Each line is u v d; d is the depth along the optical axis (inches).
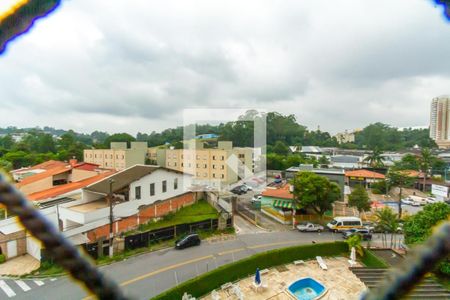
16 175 1348.4
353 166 2269.9
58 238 54.2
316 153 3297.2
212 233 933.8
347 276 668.1
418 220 673.0
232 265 642.8
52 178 1167.0
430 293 483.5
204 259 738.8
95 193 872.9
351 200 1167.0
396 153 3157.0
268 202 1160.2
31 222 52.2
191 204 1091.9
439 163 1950.1
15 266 645.3
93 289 57.9
